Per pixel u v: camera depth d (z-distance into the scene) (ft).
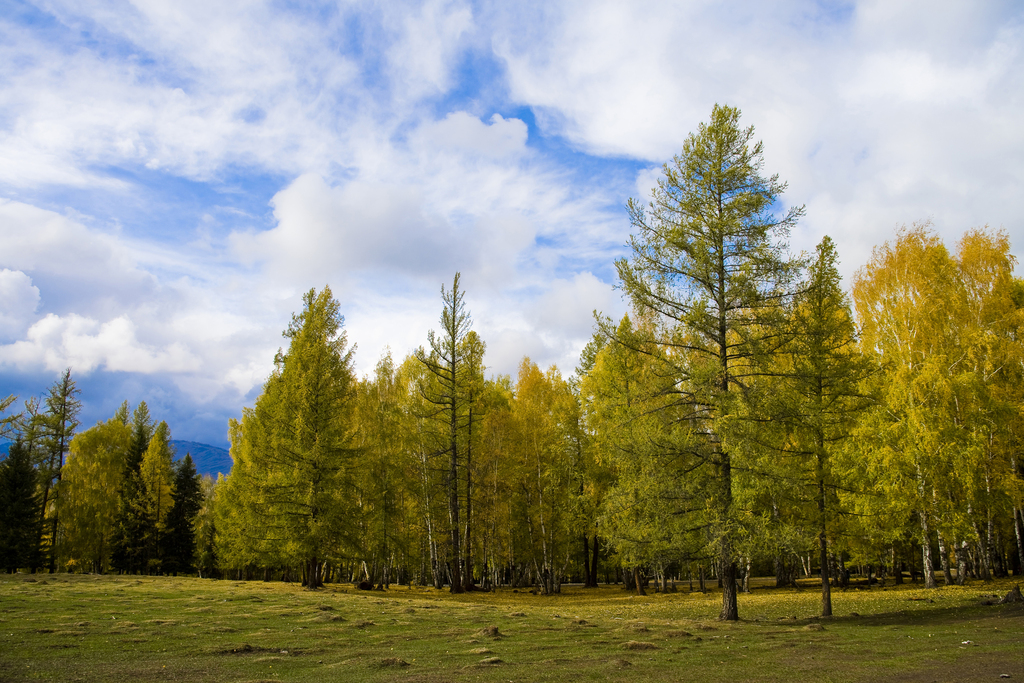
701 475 53.98
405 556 104.58
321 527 83.35
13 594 55.36
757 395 51.62
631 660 31.91
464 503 105.40
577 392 133.69
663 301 55.67
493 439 108.78
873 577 121.19
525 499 111.75
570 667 29.78
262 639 37.37
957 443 70.54
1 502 111.75
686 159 56.85
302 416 89.66
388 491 104.01
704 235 55.26
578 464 105.09
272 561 88.02
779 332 54.29
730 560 50.93
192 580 91.71
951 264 83.15
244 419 104.88
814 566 173.88
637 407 56.49
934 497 74.23
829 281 57.11
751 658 32.91
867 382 77.66
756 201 53.36
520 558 114.42
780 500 55.47
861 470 71.67
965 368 81.51
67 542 130.62
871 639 40.60
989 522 89.04
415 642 38.17
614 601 86.99
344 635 40.47
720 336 55.83
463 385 103.71
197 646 33.63
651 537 54.13
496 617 54.13
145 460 153.28
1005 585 81.10
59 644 32.35
